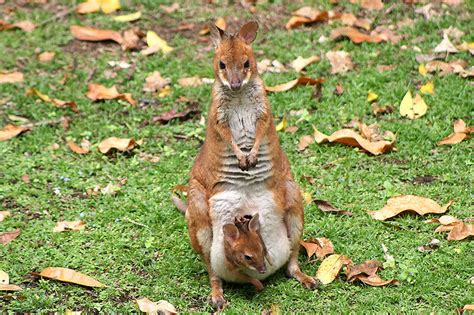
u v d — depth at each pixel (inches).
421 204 396.8
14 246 385.7
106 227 400.5
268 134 350.9
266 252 339.3
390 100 485.4
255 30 365.7
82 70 542.0
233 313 332.5
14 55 559.2
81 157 461.7
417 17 565.6
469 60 513.7
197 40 568.7
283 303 341.7
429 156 441.1
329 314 330.3
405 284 349.4
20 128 478.9
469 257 362.9
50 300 346.6
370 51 534.6
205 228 351.6
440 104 475.8
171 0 612.1
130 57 554.9
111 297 352.2
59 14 602.2
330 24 566.6
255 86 350.9
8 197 425.4
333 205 407.5
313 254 373.1
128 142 460.4
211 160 351.3
